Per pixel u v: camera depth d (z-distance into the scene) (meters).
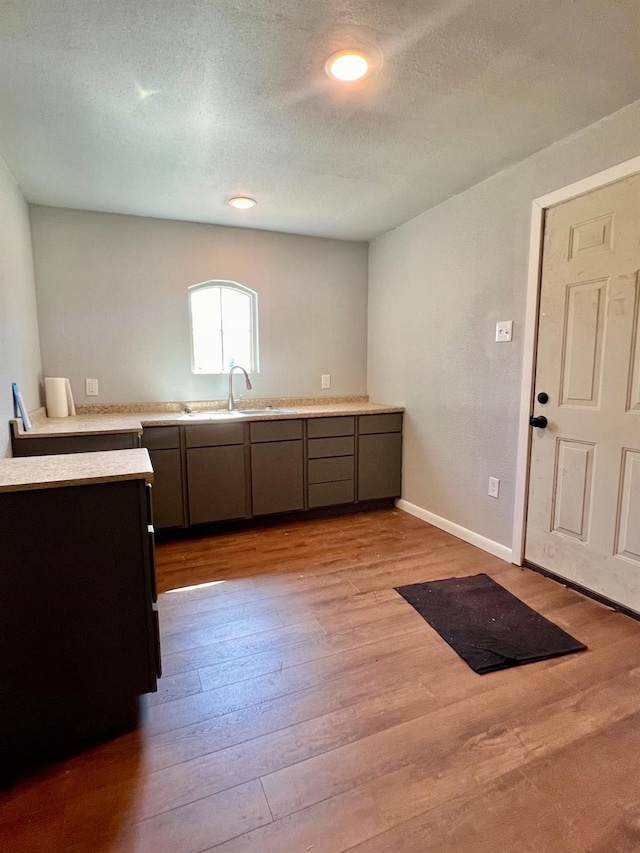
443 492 3.22
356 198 2.96
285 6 1.34
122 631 1.42
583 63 1.63
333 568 2.62
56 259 3.09
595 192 2.09
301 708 1.54
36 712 1.35
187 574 2.55
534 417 2.48
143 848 1.09
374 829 1.13
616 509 2.11
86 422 2.73
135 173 2.53
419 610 2.14
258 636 1.95
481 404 2.84
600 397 2.15
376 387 4.01
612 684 1.64
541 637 1.92
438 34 1.47
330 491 3.48
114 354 3.29
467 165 2.49
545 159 2.30
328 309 3.93
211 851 1.08
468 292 2.88
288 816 1.17
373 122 2.03
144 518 1.40
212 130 2.07
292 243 3.75
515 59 1.60
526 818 1.15
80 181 2.62
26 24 1.39
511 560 2.68
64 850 1.08
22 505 1.28
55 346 3.14
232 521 3.27
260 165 2.45
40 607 1.33
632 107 1.91
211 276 3.51
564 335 2.29
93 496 1.34
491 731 1.43
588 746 1.37
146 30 1.43
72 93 1.77
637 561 2.04
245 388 3.72
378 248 3.85
